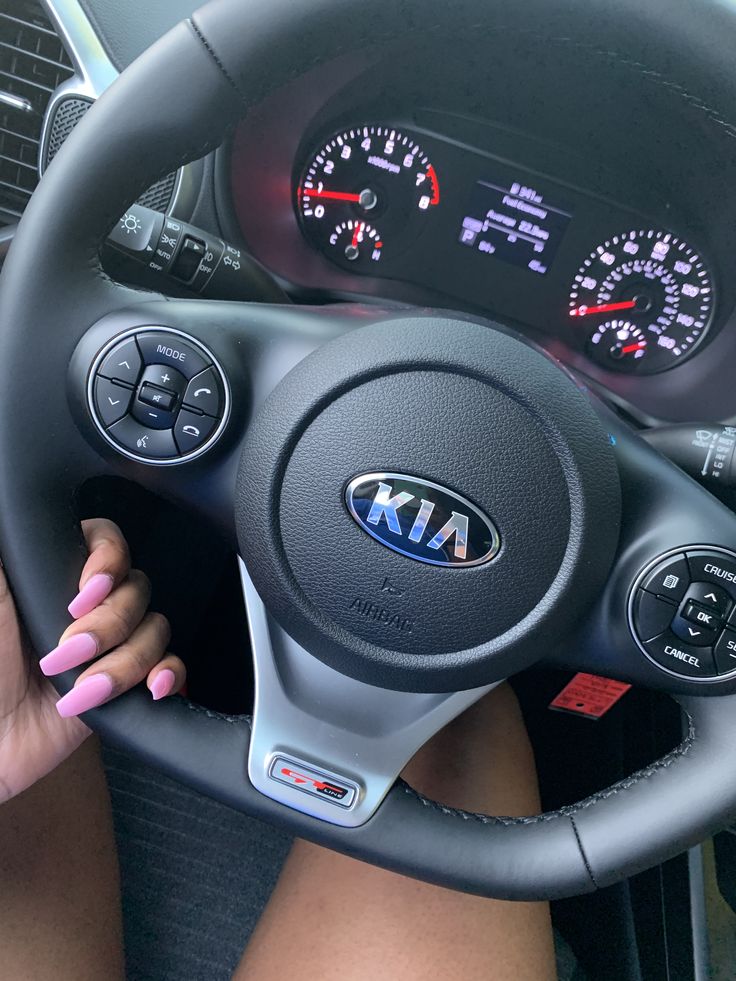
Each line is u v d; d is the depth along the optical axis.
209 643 1.16
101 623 0.68
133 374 0.65
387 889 0.89
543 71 0.86
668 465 0.68
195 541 1.13
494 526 0.60
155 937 1.08
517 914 0.90
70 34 0.92
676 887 1.01
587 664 0.69
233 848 1.15
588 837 0.66
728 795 0.64
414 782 0.96
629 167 0.92
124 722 0.68
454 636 0.62
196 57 0.61
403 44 0.87
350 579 0.62
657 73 0.61
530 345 0.67
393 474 0.60
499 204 0.99
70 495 0.70
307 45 0.61
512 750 1.05
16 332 0.65
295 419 0.61
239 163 0.98
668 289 0.99
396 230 1.03
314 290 1.10
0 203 1.06
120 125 0.62
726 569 0.64
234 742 0.69
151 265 0.82
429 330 0.61
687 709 0.67
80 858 0.95
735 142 0.82
